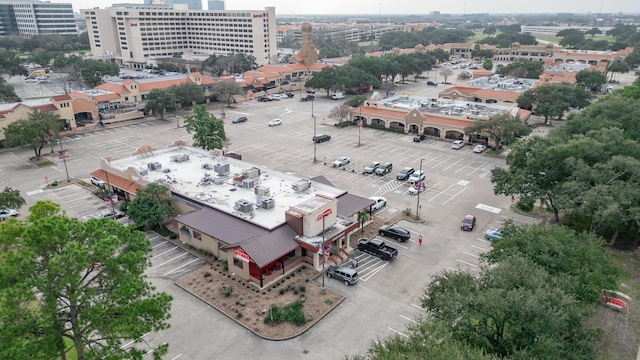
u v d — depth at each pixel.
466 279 39.66
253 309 47.41
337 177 87.06
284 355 41.03
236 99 161.25
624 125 84.31
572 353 33.84
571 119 89.50
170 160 80.62
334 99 167.50
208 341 42.88
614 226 57.75
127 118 132.62
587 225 66.00
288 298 49.25
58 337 28.59
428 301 40.41
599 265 42.12
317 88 172.00
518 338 34.25
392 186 82.75
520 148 69.25
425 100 136.62
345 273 51.97
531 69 188.38
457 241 62.25
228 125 128.25
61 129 118.50
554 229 46.72
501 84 155.50
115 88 141.50
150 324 31.89
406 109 125.44
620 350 41.72
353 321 45.72
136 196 64.69
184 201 64.62
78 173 89.81
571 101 125.94
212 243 57.47
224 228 56.50
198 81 157.88
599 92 171.88
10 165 95.00
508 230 48.97
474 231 65.12
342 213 61.62
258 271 51.19
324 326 44.97
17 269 28.20
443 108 126.56
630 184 56.66
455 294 36.53
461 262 56.78
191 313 46.94
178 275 53.94
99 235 32.12
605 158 62.59
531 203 63.69
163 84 148.75
